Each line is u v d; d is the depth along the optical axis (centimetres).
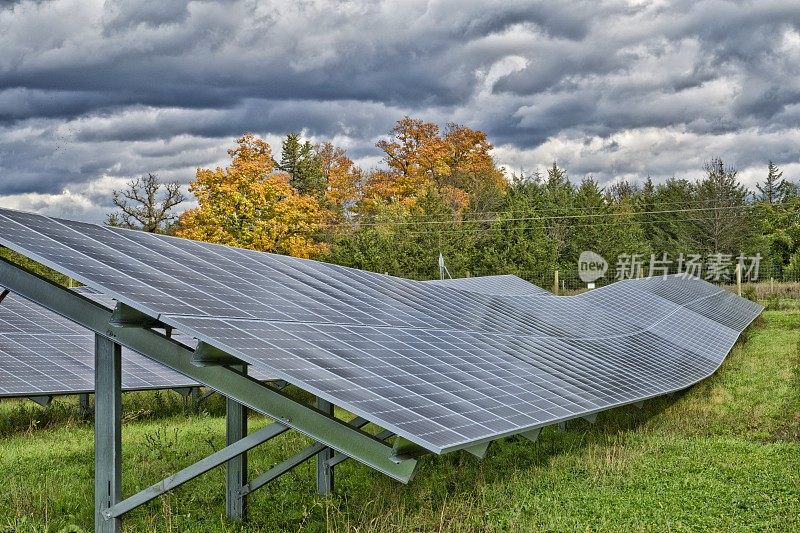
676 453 1773
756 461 1675
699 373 2495
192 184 5616
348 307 1559
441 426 976
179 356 1022
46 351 2255
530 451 1794
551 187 8900
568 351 2088
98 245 1177
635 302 3531
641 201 8306
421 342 1483
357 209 8025
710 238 7206
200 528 1190
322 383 969
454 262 6456
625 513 1295
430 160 8050
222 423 2242
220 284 1284
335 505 1241
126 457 1677
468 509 1276
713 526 1230
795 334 3969
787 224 7606
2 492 1370
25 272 1030
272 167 5828
